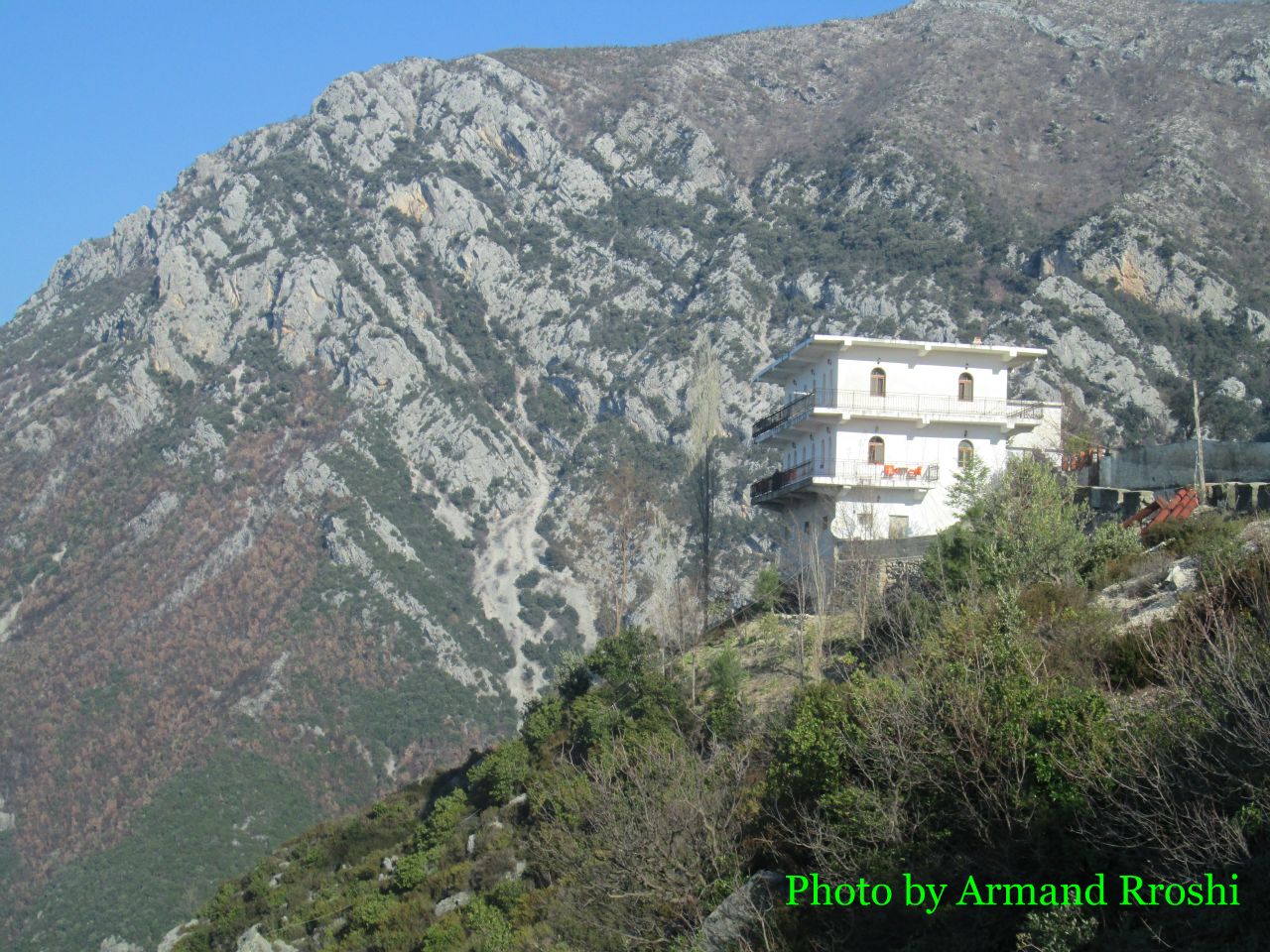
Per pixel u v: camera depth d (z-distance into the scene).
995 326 144.25
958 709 21.03
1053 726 19.94
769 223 191.50
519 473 159.75
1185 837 16.48
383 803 59.97
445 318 184.00
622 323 179.25
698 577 75.81
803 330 159.25
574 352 176.00
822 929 21.34
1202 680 19.25
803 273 171.75
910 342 58.53
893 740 22.11
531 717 50.78
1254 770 17.03
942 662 23.30
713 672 41.62
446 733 114.62
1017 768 19.88
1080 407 123.69
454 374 172.75
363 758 109.44
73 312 196.25
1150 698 21.77
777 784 24.58
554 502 154.38
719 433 68.94
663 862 25.25
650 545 114.81
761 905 23.05
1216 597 23.92
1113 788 18.50
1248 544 29.77
